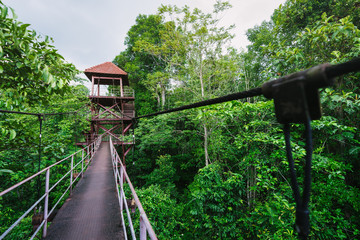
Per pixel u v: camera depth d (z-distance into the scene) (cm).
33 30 291
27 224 818
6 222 987
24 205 1204
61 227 322
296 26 798
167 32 1144
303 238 39
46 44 307
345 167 510
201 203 769
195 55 1142
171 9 1009
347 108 489
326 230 489
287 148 43
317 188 536
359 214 533
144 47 1229
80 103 1323
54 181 1211
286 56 577
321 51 578
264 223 607
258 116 657
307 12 771
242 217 739
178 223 889
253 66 1566
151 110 2208
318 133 636
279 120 43
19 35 268
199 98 1106
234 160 923
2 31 263
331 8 720
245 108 607
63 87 369
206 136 1045
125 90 1980
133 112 1869
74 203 429
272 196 597
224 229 745
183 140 1625
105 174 704
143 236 167
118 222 339
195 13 1020
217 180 788
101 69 1866
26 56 289
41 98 398
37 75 322
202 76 1193
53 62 328
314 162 504
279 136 587
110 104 1969
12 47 284
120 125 1839
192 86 1186
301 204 40
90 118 1581
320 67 33
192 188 1061
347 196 490
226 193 762
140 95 2402
